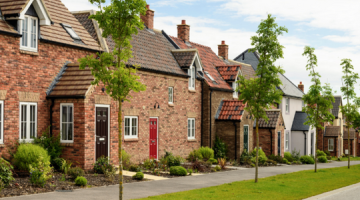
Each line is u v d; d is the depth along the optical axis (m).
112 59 10.66
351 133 60.22
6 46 15.37
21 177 14.80
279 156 31.72
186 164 22.98
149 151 23.09
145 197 12.44
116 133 19.02
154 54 25.09
